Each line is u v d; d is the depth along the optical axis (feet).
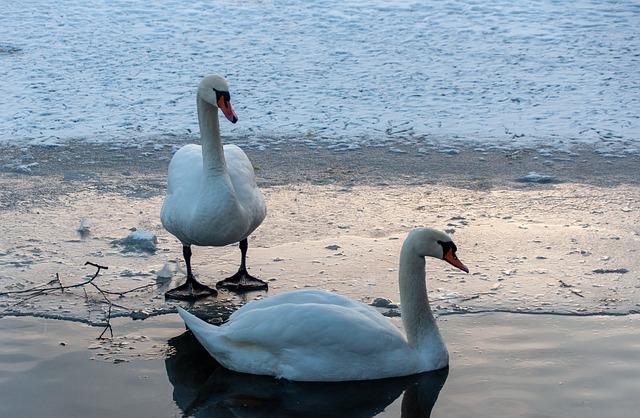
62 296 27.14
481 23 65.77
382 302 26.53
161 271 28.68
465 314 25.63
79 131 45.60
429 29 64.59
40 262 29.73
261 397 21.36
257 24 67.10
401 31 64.34
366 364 21.98
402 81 53.42
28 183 38.11
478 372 22.22
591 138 43.57
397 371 22.09
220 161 26.43
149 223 33.63
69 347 23.80
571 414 20.15
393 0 73.20
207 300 27.02
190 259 28.07
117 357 23.27
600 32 63.05
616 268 28.84
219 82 26.16
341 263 29.73
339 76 54.65
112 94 51.72
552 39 61.46
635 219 33.27
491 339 24.02
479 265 29.32
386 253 30.53
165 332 24.88
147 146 43.45
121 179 38.78
